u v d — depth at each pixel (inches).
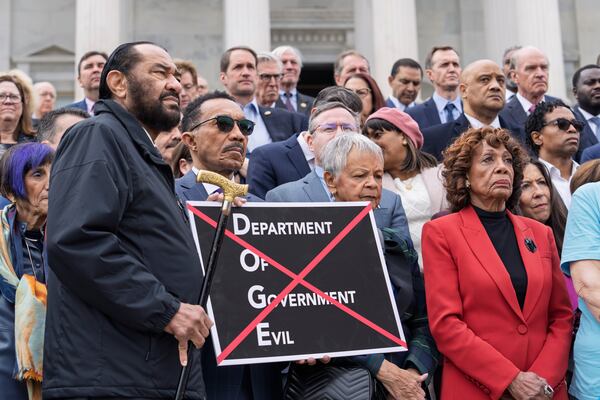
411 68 609.6
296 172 383.6
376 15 903.7
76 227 223.3
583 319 300.8
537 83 532.4
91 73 568.7
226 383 271.1
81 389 222.4
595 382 290.8
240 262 263.0
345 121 337.7
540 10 914.1
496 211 308.3
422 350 296.4
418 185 366.6
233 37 878.4
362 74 506.9
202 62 1062.4
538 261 300.0
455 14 1082.7
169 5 1064.8
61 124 355.6
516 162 312.8
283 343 257.6
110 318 228.4
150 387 225.9
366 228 281.9
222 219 249.8
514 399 280.5
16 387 269.1
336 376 269.9
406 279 297.7
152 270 235.8
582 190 305.6
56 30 1046.4
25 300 268.5
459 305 292.4
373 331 268.7
